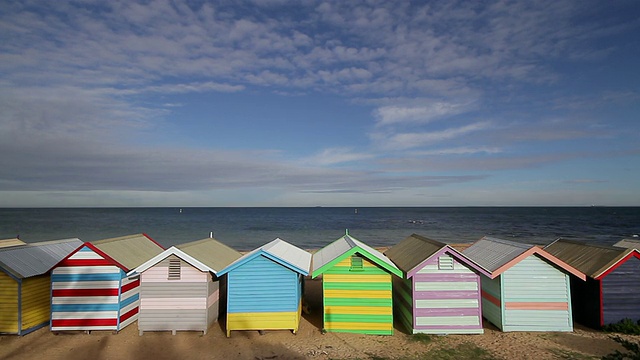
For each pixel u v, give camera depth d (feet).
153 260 45.96
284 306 46.14
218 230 236.22
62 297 46.62
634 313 46.65
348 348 41.93
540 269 47.67
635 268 47.03
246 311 45.93
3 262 45.27
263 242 175.42
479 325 46.09
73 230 223.71
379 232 225.76
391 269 46.24
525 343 43.11
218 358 39.55
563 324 47.09
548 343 43.09
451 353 40.45
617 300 46.83
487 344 42.93
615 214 458.09
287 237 199.31
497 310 48.55
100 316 46.62
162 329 45.91
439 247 47.44
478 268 46.16
